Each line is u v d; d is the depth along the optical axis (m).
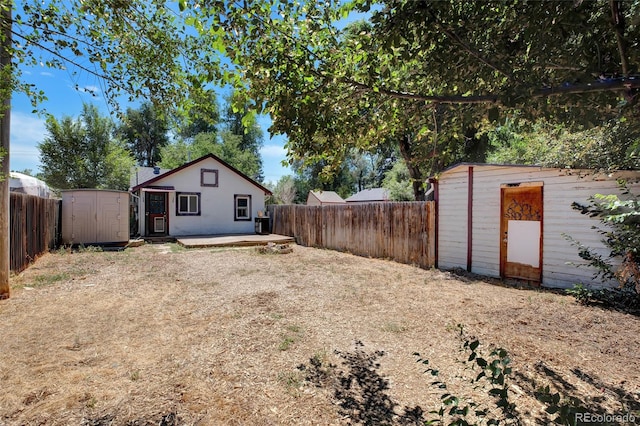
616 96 1.70
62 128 15.13
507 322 3.86
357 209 9.61
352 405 2.27
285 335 3.48
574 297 4.91
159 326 3.71
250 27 1.86
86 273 6.43
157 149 29.11
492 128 2.82
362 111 2.52
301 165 3.44
